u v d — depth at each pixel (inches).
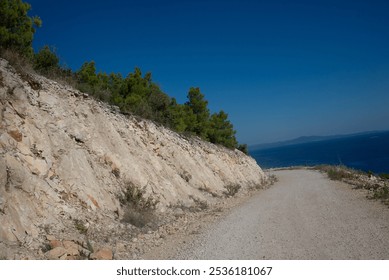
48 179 369.7
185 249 335.9
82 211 377.7
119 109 655.1
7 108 368.8
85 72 660.7
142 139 650.8
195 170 779.4
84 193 398.9
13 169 320.5
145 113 733.9
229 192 843.4
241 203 676.7
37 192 338.0
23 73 430.0
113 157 509.0
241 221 461.1
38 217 318.3
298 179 1243.2
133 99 709.9
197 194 685.3
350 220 397.4
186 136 917.2
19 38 480.7
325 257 271.1
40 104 434.6
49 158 388.5
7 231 273.0
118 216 421.1
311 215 456.8
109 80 805.9
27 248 276.7
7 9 482.0
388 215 402.9
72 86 557.3
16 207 299.0
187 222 486.0
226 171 991.0
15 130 359.3
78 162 426.6
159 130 748.0
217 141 1197.7
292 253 289.7
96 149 487.8
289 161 4798.2
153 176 580.4
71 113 488.1
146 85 835.4
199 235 394.0
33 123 398.6
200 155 892.6
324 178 1118.4
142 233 407.2
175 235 406.6
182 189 649.0
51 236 305.0
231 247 325.4
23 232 287.6
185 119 1014.4
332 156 4901.6
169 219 496.1
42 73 526.0
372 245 288.4
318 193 703.7
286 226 400.2
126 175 512.7
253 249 312.2
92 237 345.7
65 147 426.9
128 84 776.3
